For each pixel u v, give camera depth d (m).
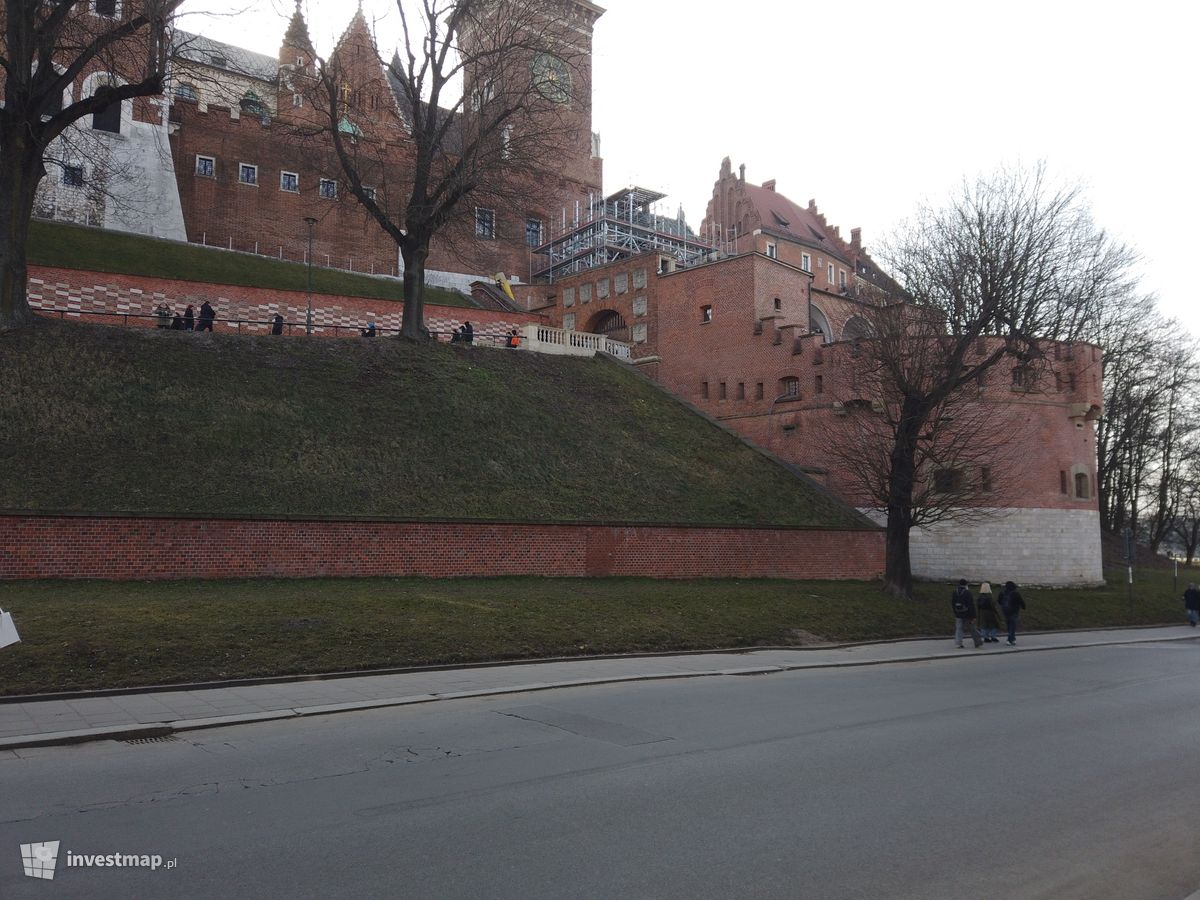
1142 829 7.54
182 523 20.12
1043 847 7.01
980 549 37.16
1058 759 10.12
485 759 9.43
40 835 6.83
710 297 46.84
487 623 18.23
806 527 31.00
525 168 37.97
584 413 35.00
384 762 9.26
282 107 57.34
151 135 50.72
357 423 27.91
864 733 11.26
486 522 24.05
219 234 54.94
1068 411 39.25
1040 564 37.66
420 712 12.16
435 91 35.34
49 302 35.56
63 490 20.88
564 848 6.66
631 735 10.76
